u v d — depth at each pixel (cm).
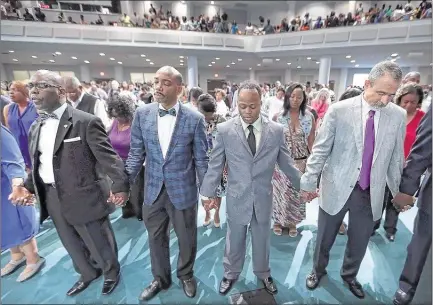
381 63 119
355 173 133
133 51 1045
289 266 186
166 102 134
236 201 143
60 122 127
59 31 926
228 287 162
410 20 814
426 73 1155
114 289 164
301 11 1434
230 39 1098
